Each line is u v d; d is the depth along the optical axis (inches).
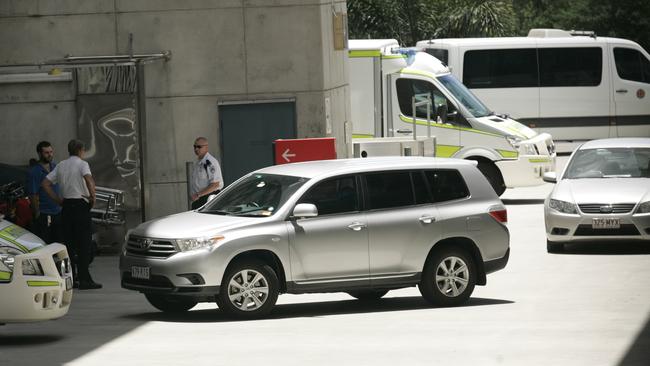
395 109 3090.6
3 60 2303.2
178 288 1444.4
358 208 1525.6
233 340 1311.5
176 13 2292.1
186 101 2303.2
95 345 1302.9
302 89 2305.6
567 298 1632.6
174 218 1535.4
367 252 1520.7
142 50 2297.0
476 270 1601.9
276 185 1541.6
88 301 1691.7
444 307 1576.0
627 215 2052.2
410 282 1551.4
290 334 1348.4
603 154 2241.6
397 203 1550.2
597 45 4001.0
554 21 6614.2
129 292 1782.7
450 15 4857.3
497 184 3036.4
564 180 2193.7
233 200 1558.8
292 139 2154.3
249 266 1469.0
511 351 1216.8
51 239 1886.1
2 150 2282.2
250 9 2297.0
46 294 1307.8
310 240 1489.9
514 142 3002.0
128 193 2253.9
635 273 1871.3
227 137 2306.8
